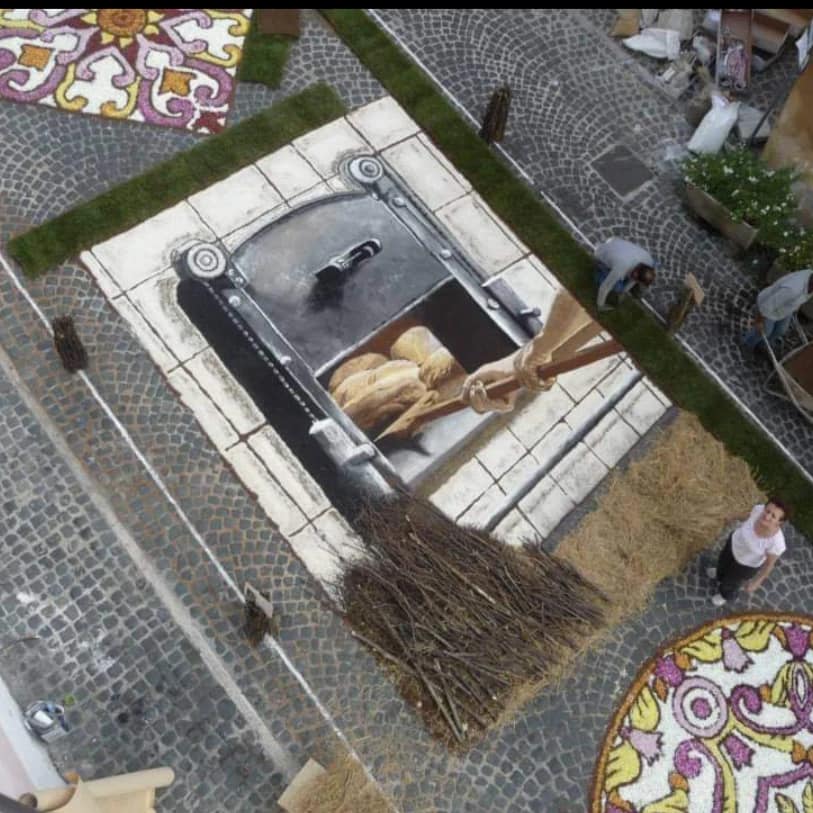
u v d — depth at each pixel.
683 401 11.34
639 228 12.55
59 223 11.34
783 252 11.88
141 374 10.62
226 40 12.98
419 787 8.98
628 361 11.49
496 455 10.65
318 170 12.22
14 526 9.68
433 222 12.07
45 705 8.71
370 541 10.01
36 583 9.45
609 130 13.26
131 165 11.92
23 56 12.43
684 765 9.41
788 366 11.36
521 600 9.81
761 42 14.07
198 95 12.52
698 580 10.34
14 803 6.50
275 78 12.80
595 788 9.18
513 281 11.81
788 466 11.15
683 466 10.77
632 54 14.01
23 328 10.72
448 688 9.33
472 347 11.22
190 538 9.84
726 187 12.16
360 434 10.55
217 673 9.27
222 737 9.02
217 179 11.95
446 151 12.65
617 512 10.45
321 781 8.75
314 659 9.42
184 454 10.24
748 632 10.14
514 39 13.78
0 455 9.99
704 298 12.12
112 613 9.41
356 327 11.16
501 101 12.07
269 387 10.70
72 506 9.84
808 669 10.05
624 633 9.91
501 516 10.33
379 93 12.98
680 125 13.47
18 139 11.94
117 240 11.36
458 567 9.91
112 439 10.23
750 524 9.20
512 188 12.51
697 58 13.97
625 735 9.45
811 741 9.70
